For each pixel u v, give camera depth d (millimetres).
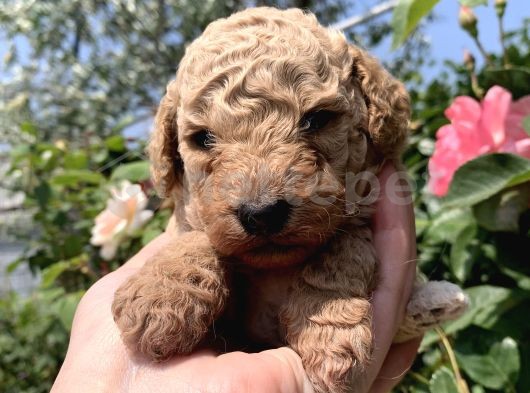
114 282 168
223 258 135
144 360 127
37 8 851
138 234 267
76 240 318
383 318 142
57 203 337
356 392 129
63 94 858
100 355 135
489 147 187
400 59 643
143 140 339
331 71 141
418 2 182
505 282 199
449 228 204
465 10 219
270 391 116
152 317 121
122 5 900
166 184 166
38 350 422
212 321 129
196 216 144
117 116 832
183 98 143
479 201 172
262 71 130
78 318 160
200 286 126
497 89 190
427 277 211
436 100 302
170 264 128
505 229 181
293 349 130
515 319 178
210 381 118
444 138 197
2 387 409
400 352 172
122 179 279
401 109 162
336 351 122
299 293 132
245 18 149
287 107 129
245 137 128
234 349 148
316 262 136
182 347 124
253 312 148
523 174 162
